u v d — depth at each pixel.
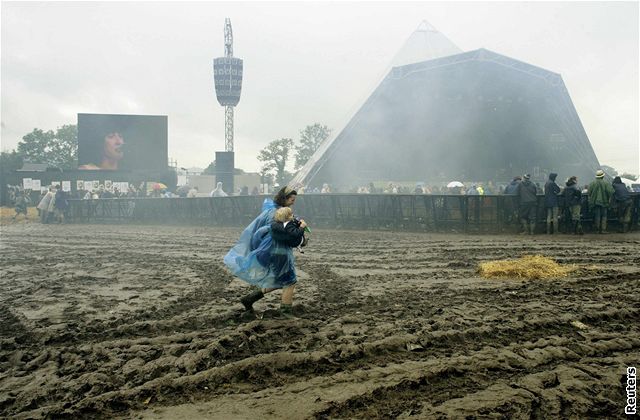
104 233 19.59
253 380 3.96
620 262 9.73
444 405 3.43
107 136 48.81
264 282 5.64
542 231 16.83
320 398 3.57
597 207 16.47
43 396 3.68
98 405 3.50
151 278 8.72
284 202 5.86
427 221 18.02
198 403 3.55
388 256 11.23
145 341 4.92
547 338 4.85
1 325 5.71
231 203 22.72
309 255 11.53
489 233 16.92
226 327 5.44
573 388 3.68
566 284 7.55
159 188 35.41
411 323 5.39
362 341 4.76
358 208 19.67
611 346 4.62
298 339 4.92
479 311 5.91
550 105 38.25
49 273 9.42
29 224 26.95
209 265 10.19
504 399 3.51
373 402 3.52
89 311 6.27
